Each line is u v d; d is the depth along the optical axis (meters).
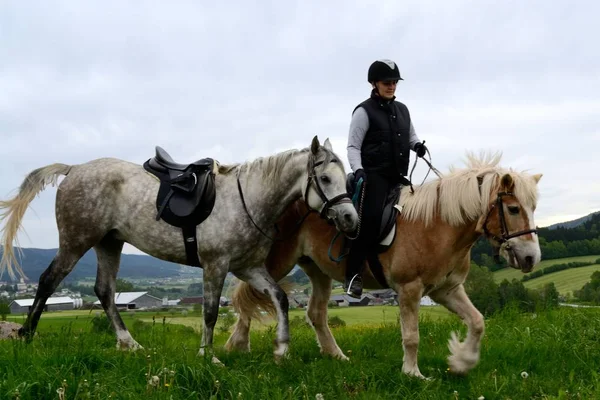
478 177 4.58
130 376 3.96
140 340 6.45
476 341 4.60
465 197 4.52
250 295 5.62
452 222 4.59
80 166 5.88
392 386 4.29
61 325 6.31
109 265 5.98
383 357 5.49
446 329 7.04
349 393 3.96
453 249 4.61
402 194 4.93
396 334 6.67
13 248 5.84
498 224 4.43
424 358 5.32
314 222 5.35
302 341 6.36
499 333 6.50
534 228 4.32
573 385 4.25
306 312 5.73
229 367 4.73
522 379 4.39
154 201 5.36
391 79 4.95
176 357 4.33
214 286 5.14
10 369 4.02
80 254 5.70
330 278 5.67
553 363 4.97
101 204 5.59
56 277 5.66
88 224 5.60
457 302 4.80
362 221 4.81
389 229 4.71
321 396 3.56
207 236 5.13
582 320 6.55
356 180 4.69
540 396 4.10
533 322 6.92
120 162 5.81
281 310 5.14
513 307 7.87
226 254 5.14
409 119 5.21
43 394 3.62
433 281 4.66
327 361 4.93
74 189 5.65
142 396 3.55
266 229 5.23
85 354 4.38
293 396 3.74
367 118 4.99
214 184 5.27
